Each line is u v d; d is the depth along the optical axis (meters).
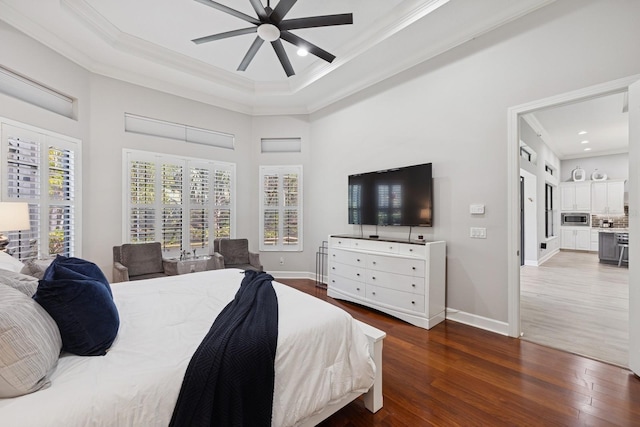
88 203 3.62
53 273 1.29
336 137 4.66
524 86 2.64
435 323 3.04
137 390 0.99
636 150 2.05
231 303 1.73
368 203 4.02
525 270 5.72
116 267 3.35
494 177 2.86
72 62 3.40
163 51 3.65
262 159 5.25
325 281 4.90
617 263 6.30
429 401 1.80
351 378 1.53
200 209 4.64
